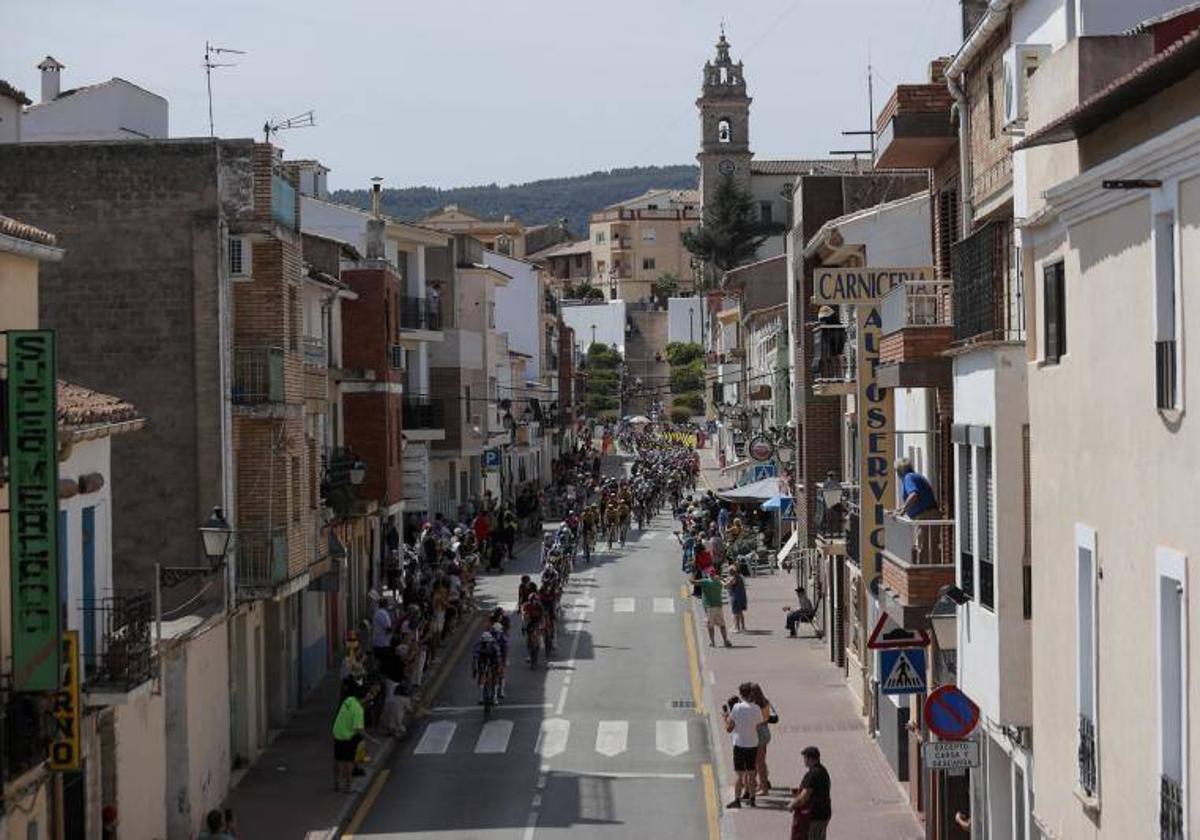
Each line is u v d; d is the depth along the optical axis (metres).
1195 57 16.17
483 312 91.00
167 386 38.75
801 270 58.62
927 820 32.28
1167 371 17.06
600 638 59.34
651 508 107.31
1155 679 17.48
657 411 194.12
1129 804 18.44
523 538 93.38
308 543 43.97
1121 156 17.73
